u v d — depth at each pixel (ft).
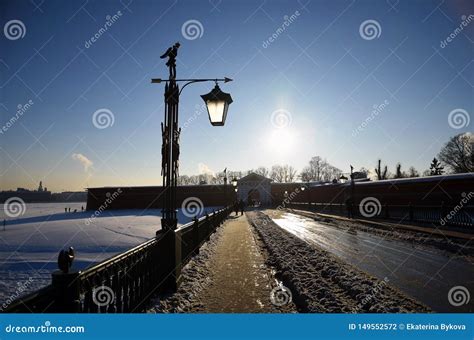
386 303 16.89
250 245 39.52
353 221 74.49
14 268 47.85
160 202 229.04
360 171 246.68
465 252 33.94
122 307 13.23
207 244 40.32
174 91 20.48
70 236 85.81
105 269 11.69
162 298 17.85
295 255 30.86
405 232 51.78
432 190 80.89
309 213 120.06
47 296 8.63
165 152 20.01
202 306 17.25
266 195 244.63
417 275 24.26
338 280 21.24
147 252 16.78
